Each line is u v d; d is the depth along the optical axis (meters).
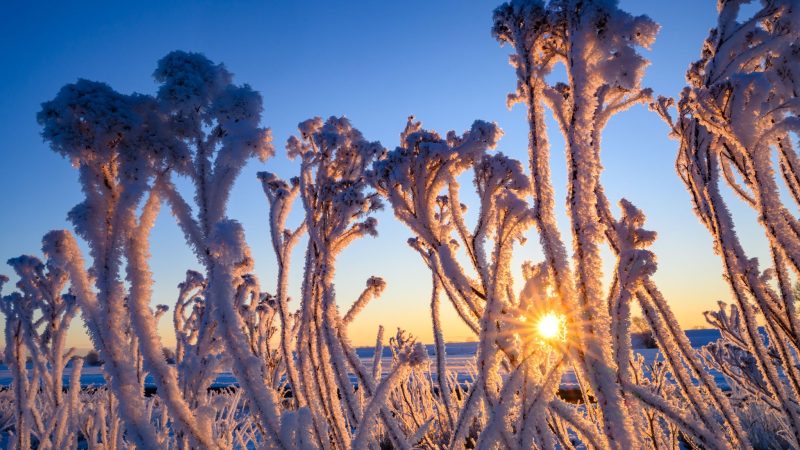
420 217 1.43
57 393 2.51
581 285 1.02
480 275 1.34
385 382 1.41
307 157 1.70
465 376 8.85
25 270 2.60
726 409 1.39
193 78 1.12
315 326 1.54
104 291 1.01
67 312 2.60
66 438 2.46
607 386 0.97
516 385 1.16
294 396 1.62
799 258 1.41
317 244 1.56
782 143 1.75
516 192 1.31
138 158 1.05
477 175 1.40
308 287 1.61
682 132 1.67
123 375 1.01
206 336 1.38
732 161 1.67
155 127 1.10
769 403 2.42
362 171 1.65
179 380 1.35
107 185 1.06
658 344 1.38
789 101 1.46
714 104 1.53
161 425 1.89
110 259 1.02
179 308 2.59
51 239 1.04
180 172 1.12
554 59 1.18
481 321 1.24
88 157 1.04
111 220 1.04
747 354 2.55
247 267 1.40
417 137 1.49
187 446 1.06
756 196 1.50
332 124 1.85
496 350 1.22
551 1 1.15
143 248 1.07
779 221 1.46
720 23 1.69
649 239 1.20
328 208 1.59
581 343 1.00
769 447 4.55
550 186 1.12
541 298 1.17
